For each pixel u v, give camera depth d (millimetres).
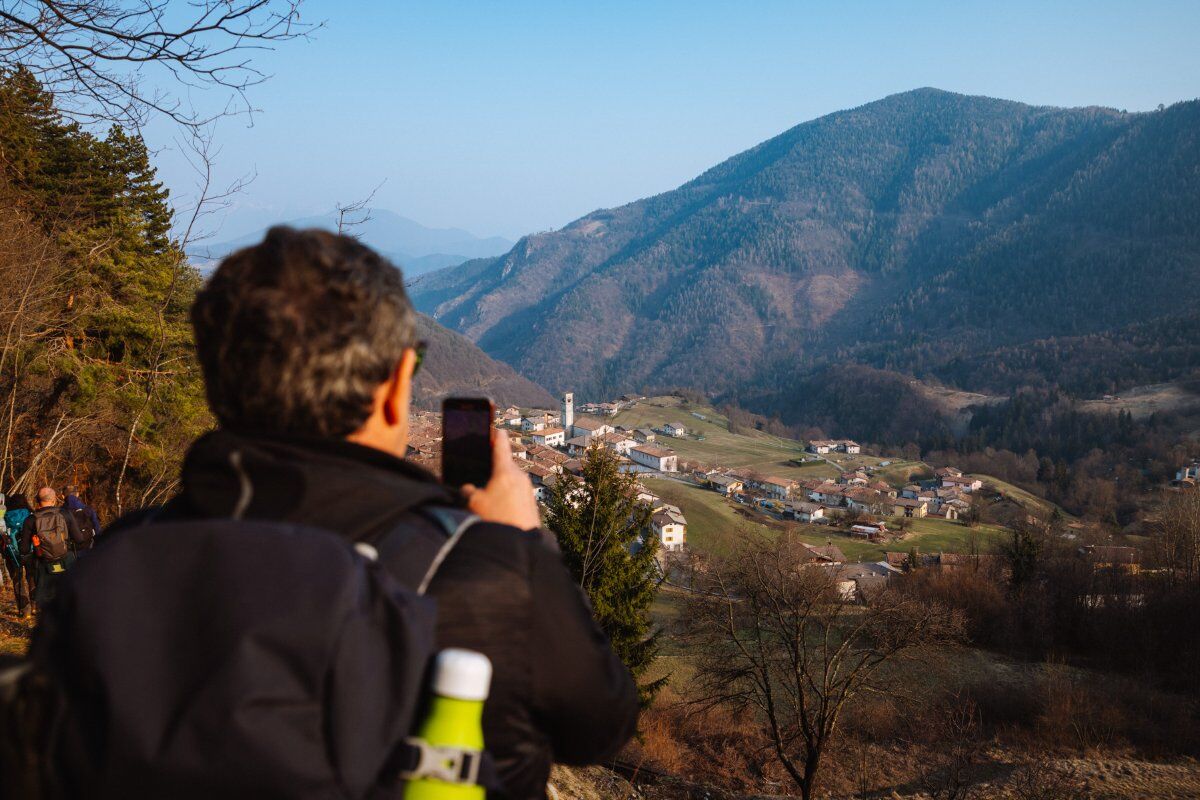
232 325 751
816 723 14781
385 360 813
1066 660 30094
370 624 621
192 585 597
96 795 522
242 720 526
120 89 3412
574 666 793
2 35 3230
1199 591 30969
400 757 661
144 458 13438
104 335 14750
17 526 7891
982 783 14477
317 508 719
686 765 16766
